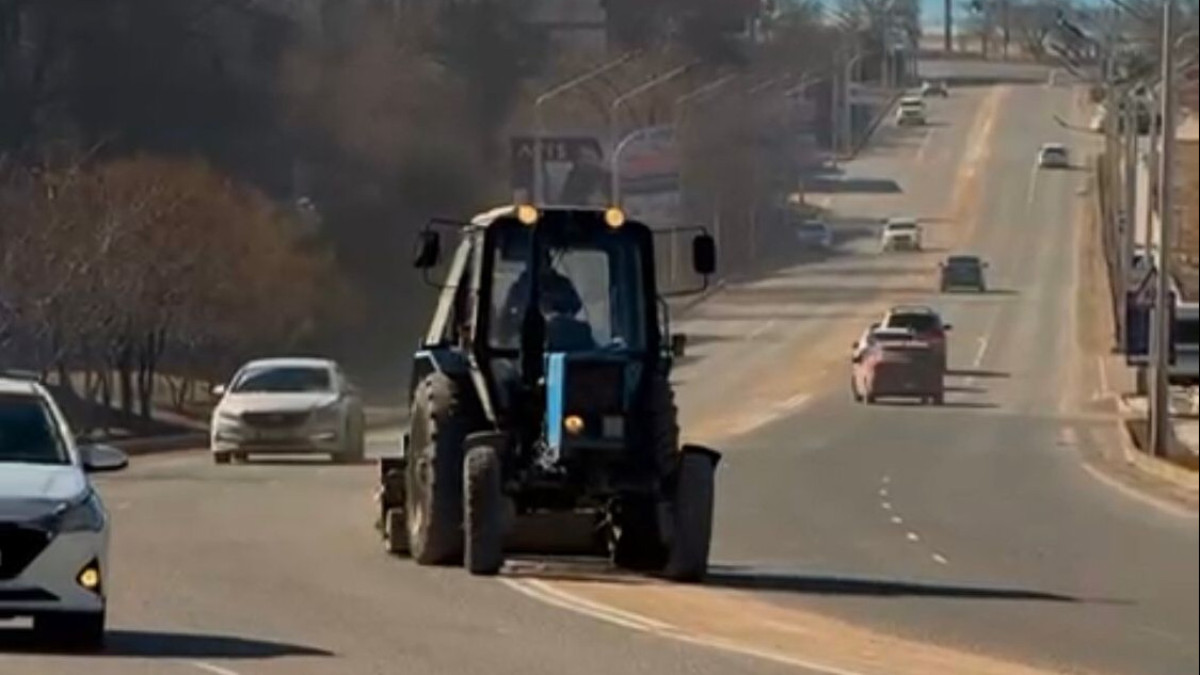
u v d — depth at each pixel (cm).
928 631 4197
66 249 6888
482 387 4559
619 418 4478
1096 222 19525
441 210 9262
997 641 4150
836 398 12506
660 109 11806
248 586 4181
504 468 4469
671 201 12281
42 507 3048
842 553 5859
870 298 16412
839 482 8194
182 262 8138
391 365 10062
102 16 6250
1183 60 15275
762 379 13250
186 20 6669
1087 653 4112
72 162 6712
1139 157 16938
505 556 4838
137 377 9169
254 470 7712
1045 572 5703
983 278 17250
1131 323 12106
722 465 8838
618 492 4481
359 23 8019
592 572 4669
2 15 5909
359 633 3516
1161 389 9712
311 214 9238
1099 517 7300
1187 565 5959
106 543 3152
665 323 4688
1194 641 4391
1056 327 15650
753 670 3238
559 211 4609
